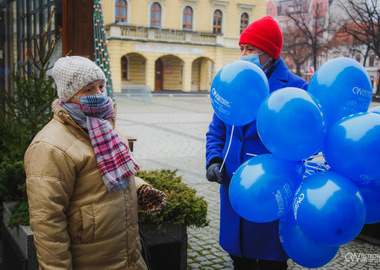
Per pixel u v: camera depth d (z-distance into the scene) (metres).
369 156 1.77
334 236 1.80
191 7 35.19
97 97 1.75
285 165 2.01
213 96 2.12
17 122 3.80
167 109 20.73
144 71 35.09
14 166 3.27
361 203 1.84
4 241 3.15
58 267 1.64
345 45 18.95
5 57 5.38
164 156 8.38
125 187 1.84
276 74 2.38
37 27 4.60
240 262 2.54
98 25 4.32
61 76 1.73
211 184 6.12
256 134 2.31
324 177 1.89
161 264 2.90
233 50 37.03
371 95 2.09
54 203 1.63
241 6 36.59
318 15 22.52
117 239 1.80
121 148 1.82
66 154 1.68
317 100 1.96
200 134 11.78
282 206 1.97
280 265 2.41
